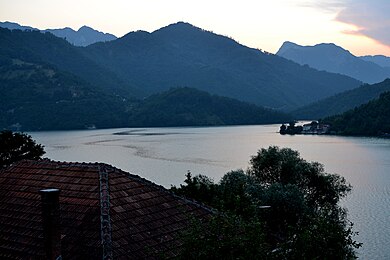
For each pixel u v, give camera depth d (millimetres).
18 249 19422
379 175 105125
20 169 24938
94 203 20547
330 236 18453
